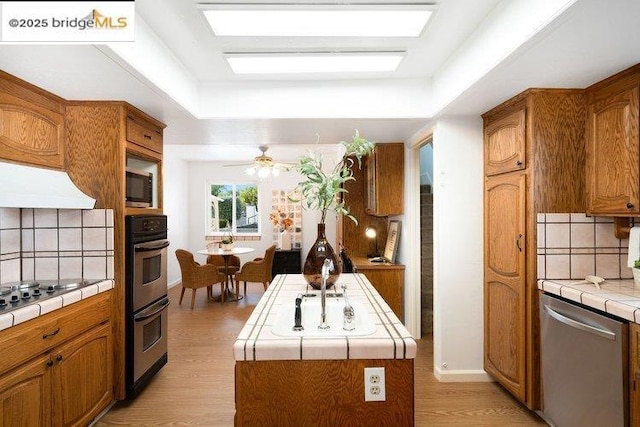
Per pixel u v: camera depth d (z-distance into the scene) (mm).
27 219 2352
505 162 2428
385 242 4562
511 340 2381
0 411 1554
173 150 5707
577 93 2168
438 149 2732
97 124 2332
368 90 2668
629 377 1604
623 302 1671
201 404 2471
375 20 1832
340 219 4945
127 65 1749
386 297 3744
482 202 2740
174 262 6508
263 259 5480
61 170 2285
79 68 1786
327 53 2199
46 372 1796
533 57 1695
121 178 2350
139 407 2428
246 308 4949
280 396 1273
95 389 2170
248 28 1901
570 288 1967
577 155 2193
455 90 2254
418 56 2320
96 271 2363
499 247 2510
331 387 1276
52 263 2363
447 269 2744
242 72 2506
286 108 2660
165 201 6082
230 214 7328
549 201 2195
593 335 1764
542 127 2172
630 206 1837
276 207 7164
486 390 2621
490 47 1828
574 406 1883
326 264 1587
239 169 7176
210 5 1674
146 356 2576
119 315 2377
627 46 1585
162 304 2783
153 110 2500
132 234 2391
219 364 3119
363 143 1893
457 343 2758
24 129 2002
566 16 1330
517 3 1589
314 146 4906
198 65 2404
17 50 1586
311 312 1761
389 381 1276
